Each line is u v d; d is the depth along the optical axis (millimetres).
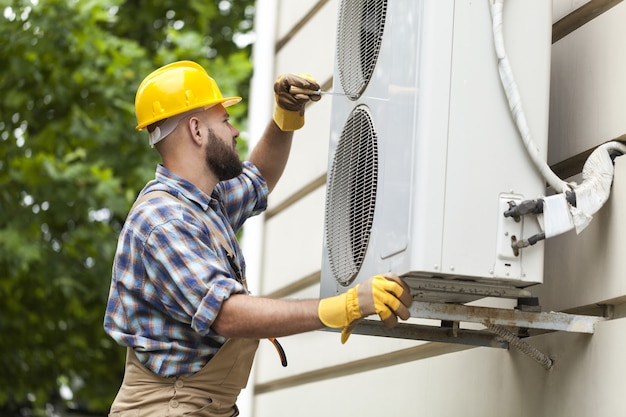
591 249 3104
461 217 2826
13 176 9969
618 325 2920
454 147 2844
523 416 3309
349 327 2879
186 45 10977
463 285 2953
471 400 3645
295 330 2939
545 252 3352
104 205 10016
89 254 10484
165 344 3182
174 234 3102
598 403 2957
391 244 2977
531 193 2879
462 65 2877
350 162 3418
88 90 10305
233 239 3377
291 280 5484
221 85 10820
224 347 3215
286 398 5461
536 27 2945
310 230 5266
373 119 3232
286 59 6035
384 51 3188
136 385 3242
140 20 12219
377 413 4398
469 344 3305
